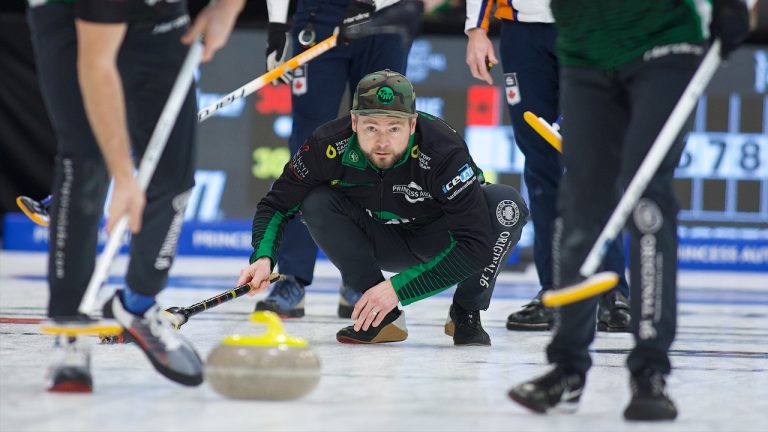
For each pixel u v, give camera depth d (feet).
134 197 18.90
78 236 19.95
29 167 69.92
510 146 67.62
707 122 67.67
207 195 69.41
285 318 35.83
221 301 27.61
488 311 41.34
